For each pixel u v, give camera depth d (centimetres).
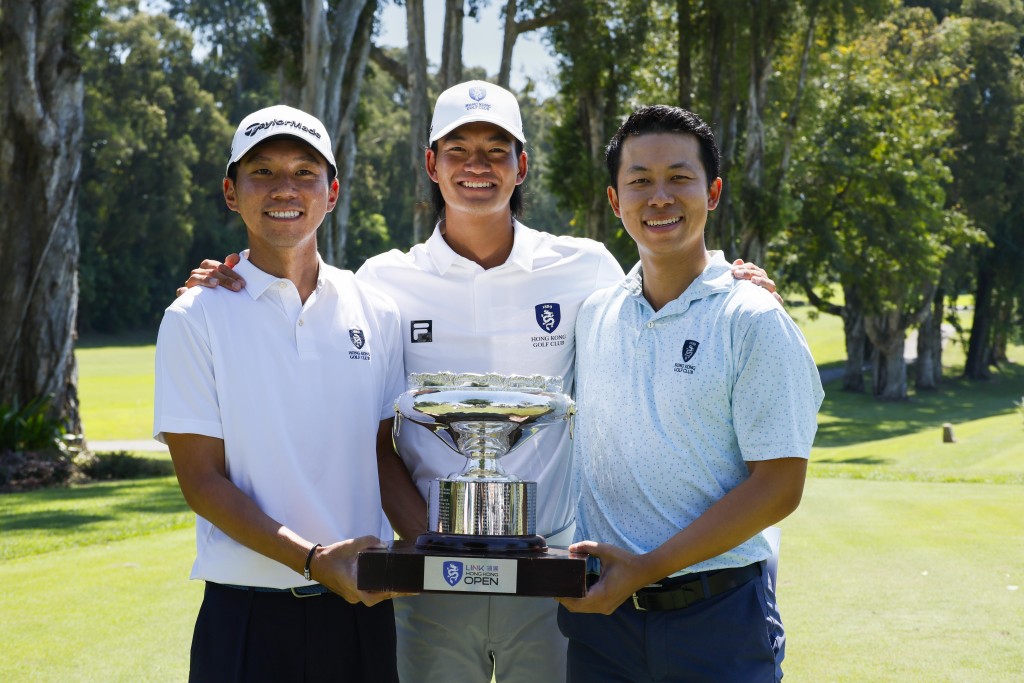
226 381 274
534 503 255
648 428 269
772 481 256
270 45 1880
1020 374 4984
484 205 317
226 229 6250
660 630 264
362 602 266
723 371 263
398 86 6462
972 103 3950
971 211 4009
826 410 3731
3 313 1684
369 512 291
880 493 1212
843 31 2683
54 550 877
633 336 277
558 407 253
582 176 2405
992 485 1349
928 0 4216
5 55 1650
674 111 272
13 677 490
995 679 474
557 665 334
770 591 278
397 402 263
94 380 4062
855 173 3042
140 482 1578
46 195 1692
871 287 3228
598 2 2286
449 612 331
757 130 2386
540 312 332
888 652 518
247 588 273
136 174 5703
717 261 276
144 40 5512
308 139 280
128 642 552
